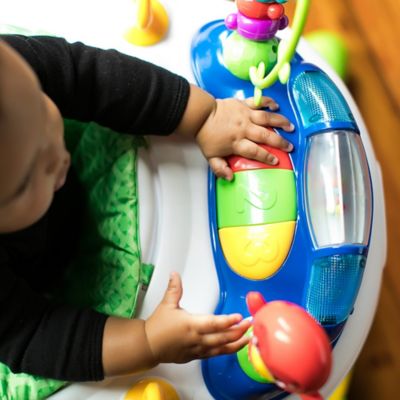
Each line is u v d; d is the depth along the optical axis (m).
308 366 0.41
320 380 0.41
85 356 0.56
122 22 0.66
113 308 0.61
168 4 0.69
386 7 1.01
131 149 0.63
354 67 1.00
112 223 0.63
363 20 1.01
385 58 1.00
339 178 0.61
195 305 0.62
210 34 0.66
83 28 0.67
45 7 0.67
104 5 0.67
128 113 0.60
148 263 0.61
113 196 0.63
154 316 0.57
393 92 0.99
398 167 0.97
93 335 0.56
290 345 0.41
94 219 0.66
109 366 0.56
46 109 0.43
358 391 0.92
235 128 0.61
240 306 0.61
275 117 0.62
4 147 0.39
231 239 0.62
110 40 0.66
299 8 0.48
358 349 0.68
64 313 0.57
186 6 0.69
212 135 0.61
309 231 0.60
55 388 0.59
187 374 0.62
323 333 0.42
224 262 0.62
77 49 0.60
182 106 0.60
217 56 0.65
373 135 0.98
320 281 0.59
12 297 0.56
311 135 0.62
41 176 0.44
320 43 0.93
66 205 0.68
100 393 0.60
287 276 0.60
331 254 0.59
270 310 0.43
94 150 0.65
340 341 0.67
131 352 0.56
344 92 0.74
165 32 0.68
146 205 0.62
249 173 0.62
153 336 0.55
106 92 0.59
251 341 0.47
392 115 0.98
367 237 0.62
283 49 0.54
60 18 0.67
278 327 0.42
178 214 0.62
